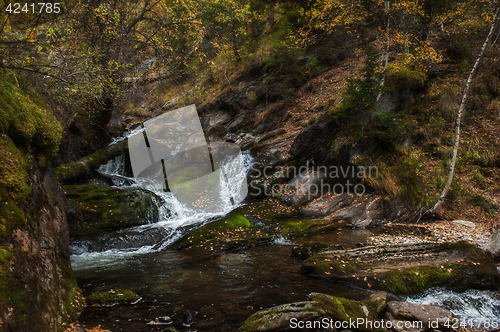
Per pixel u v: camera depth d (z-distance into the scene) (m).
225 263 5.63
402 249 5.46
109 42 9.06
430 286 4.45
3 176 2.41
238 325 3.31
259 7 18.53
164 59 11.05
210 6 11.62
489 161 9.22
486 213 8.11
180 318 3.44
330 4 11.05
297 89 15.89
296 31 15.25
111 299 3.78
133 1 10.27
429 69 11.98
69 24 6.91
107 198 8.00
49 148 3.30
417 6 10.32
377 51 13.77
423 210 8.33
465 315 3.91
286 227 7.79
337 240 6.95
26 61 3.81
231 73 18.05
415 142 10.15
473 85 10.66
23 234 2.49
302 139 11.06
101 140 12.03
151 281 4.73
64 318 2.89
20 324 2.06
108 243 6.77
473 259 4.90
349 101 9.73
